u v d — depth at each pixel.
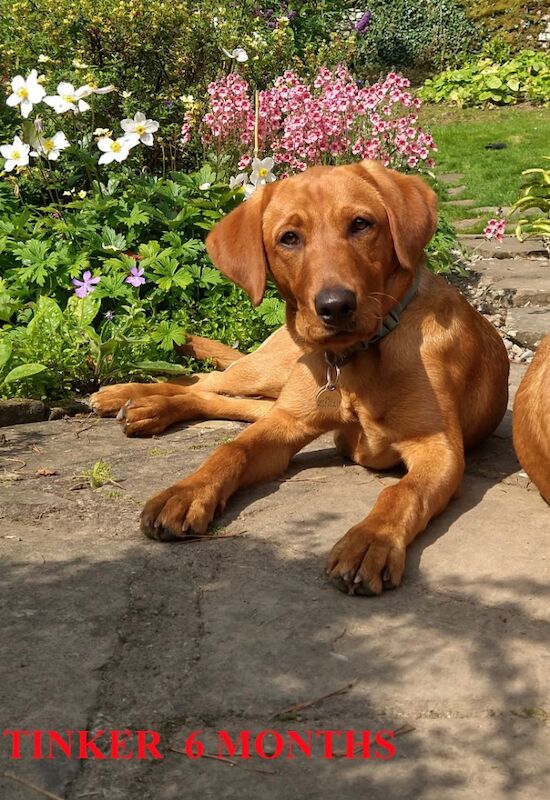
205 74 2.60
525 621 0.81
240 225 1.14
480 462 1.21
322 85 2.26
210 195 1.89
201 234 1.85
